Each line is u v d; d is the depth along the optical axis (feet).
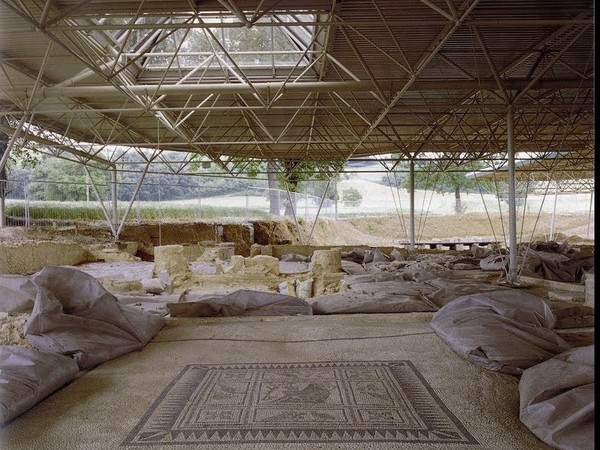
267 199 110.83
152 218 86.63
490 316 17.11
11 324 16.90
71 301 17.22
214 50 34.47
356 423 10.94
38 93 34.96
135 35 35.37
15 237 50.24
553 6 26.73
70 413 11.75
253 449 9.85
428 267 46.50
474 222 129.59
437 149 70.49
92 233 65.46
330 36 29.91
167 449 9.93
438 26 29.37
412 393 12.75
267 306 23.82
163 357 16.44
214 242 67.82
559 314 20.83
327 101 47.19
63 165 101.65
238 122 55.77
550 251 54.75
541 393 10.90
